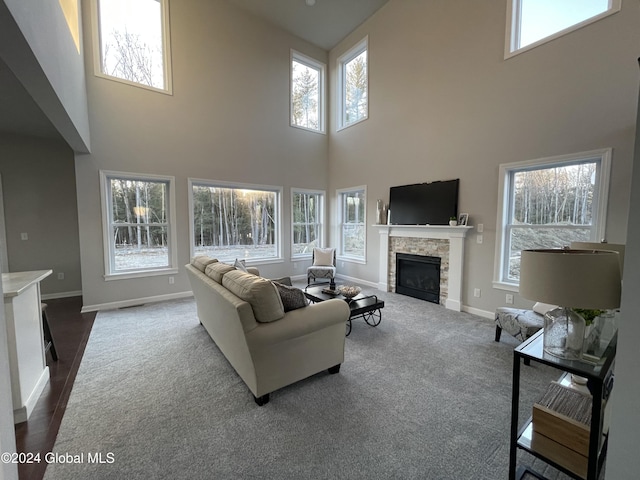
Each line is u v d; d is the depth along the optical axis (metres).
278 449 1.58
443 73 4.18
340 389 2.14
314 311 2.15
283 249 5.95
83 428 1.75
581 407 1.31
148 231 4.52
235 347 2.14
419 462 1.49
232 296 2.02
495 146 3.61
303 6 5.10
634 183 0.84
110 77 4.05
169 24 4.47
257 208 5.63
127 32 4.23
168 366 2.50
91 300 4.05
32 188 4.64
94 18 3.91
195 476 1.41
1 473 0.88
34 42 1.70
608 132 2.74
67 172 4.88
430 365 2.50
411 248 4.72
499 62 3.54
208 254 5.07
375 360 2.60
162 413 1.88
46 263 4.76
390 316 3.80
